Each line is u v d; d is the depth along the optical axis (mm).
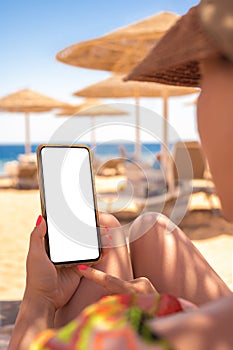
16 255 6910
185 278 1555
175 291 1546
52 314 1346
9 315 3783
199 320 492
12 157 74438
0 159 71125
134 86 12586
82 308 1401
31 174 16406
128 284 1331
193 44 630
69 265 1332
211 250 6938
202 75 634
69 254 1332
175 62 666
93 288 1414
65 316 1410
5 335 3082
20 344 1263
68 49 9609
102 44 9133
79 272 1404
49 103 19594
